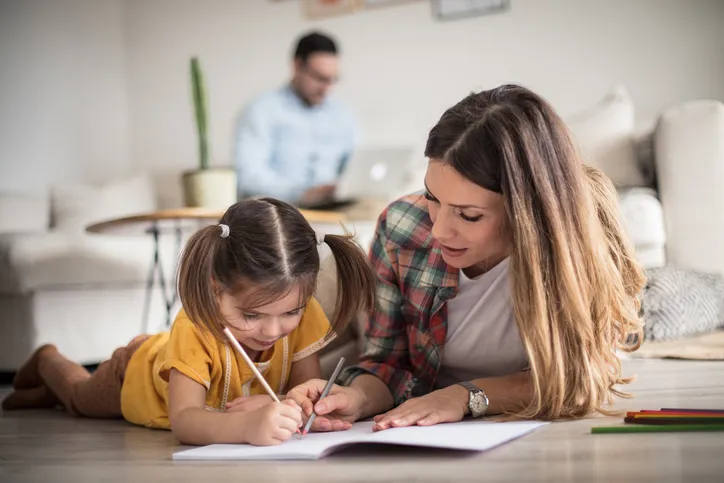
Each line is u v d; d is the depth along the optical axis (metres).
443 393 1.30
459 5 4.38
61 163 4.73
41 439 1.50
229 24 4.95
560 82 4.18
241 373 1.41
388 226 1.49
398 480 0.93
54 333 3.11
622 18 4.05
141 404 1.56
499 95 1.25
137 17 5.20
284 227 1.29
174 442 1.36
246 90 4.94
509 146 1.19
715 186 3.01
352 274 1.43
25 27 4.53
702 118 3.04
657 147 3.12
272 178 4.35
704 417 1.17
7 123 4.39
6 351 3.10
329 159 4.49
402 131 4.54
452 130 1.21
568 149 1.25
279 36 4.83
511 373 1.49
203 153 2.84
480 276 1.40
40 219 4.03
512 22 4.26
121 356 1.69
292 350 1.49
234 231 1.28
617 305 1.33
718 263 3.02
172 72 5.12
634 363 2.08
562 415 1.31
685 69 3.95
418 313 1.46
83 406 1.78
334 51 4.33
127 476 1.06
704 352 2.14
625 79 4.06
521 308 1.25
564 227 1.23
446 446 1.04
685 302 2.48
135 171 5.23
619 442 1.09
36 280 3.03
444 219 1.23
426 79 4.48
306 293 1.30
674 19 3.95
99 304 3.23
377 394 1.44
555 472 0.93
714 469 0.90
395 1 4.51
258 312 1.27
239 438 1.19
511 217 1.21
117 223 2.59
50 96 4.67
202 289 1.26
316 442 1.15
